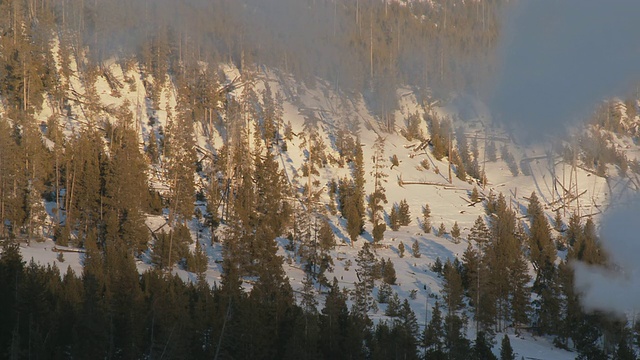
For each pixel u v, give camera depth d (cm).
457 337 9412
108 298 8594
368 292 11675
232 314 8850
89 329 7744
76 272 10525
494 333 10981
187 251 11881
